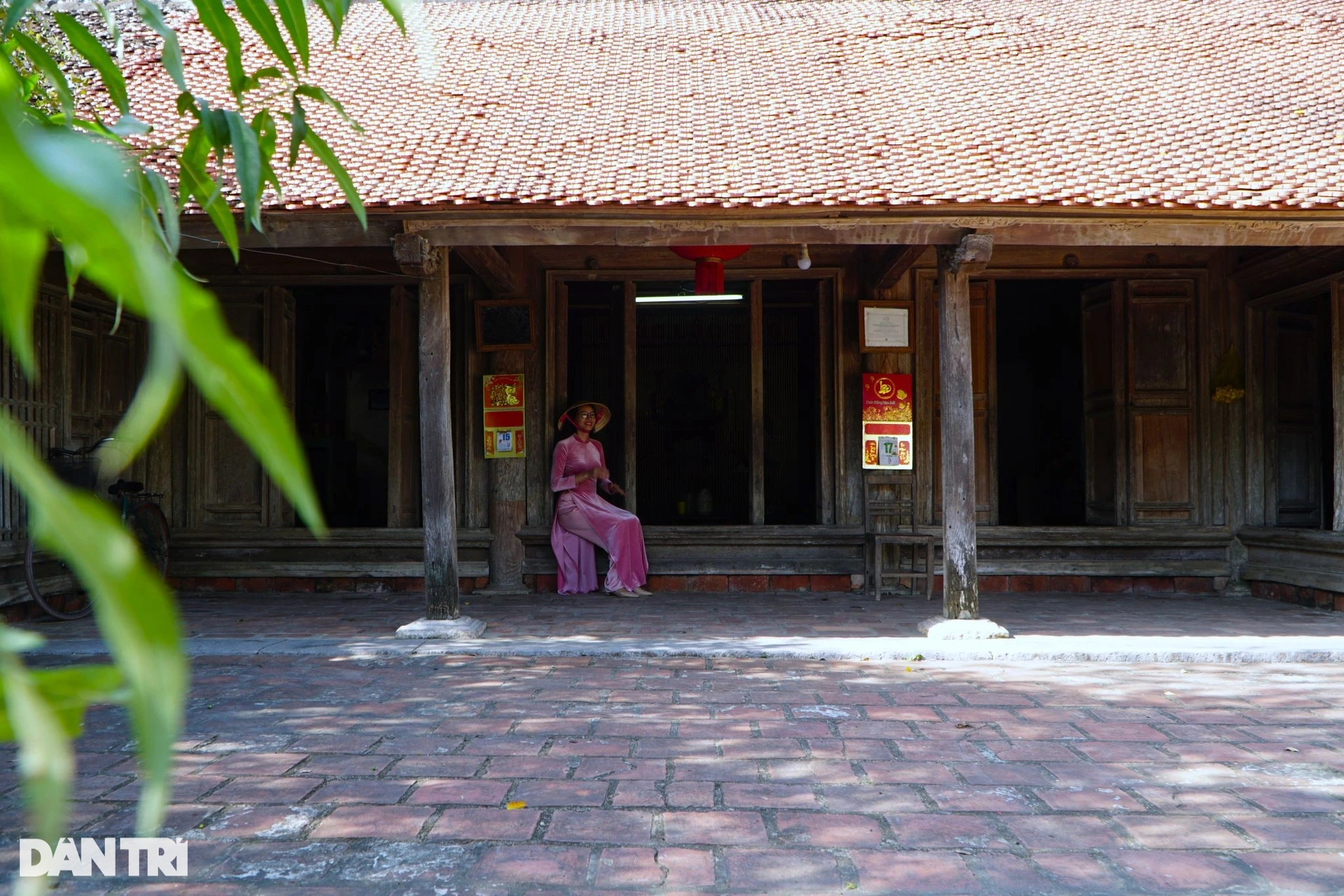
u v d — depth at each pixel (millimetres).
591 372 11992
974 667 6535
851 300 10039
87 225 440
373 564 10047
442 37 10820
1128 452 9961
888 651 6789
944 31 10773
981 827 3582
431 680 6070
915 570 9914
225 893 3018
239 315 9977
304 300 11031
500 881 3104
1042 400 14250
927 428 10039
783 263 10062
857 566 9992
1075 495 13562
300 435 11539
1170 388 9961
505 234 7145
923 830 3545
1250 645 6875
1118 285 10000
